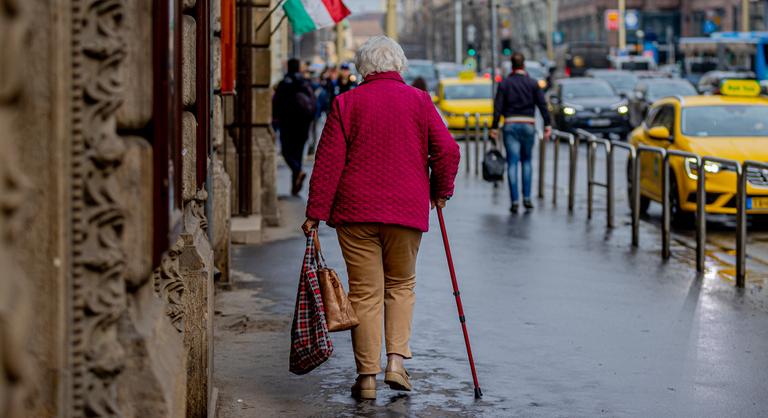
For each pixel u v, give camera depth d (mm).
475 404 9992
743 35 95312
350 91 10008
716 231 23047
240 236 20016
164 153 5586
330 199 9820
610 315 13930
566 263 18078
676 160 23344
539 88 25531
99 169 5117
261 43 22344
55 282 4863
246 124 21344
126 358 5520
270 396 10164
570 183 25734
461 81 57312
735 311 14266
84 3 4980
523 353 11906
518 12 199625
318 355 9703
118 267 5180
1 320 3180
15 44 3141
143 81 5398
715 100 24828
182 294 7820
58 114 4781
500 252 19141
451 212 25312
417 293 15203
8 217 3273
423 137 10023
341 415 9609
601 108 56094
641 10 162625
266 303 14469
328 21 22250
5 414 3180
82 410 5121
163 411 5547
